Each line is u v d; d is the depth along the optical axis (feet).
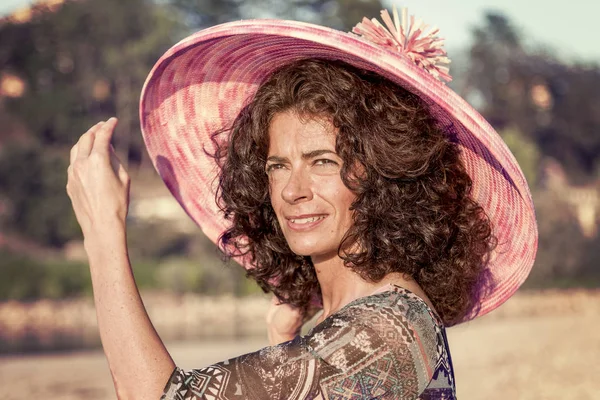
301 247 8.73
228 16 318.04
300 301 10.47
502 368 75.10
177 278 179.93
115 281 7.70
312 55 9.11
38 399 63.87
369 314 7.72
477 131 8.37
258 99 8.98
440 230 8.85
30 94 272.92
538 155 292.81
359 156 8.48
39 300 168.66
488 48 338.95
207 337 131.75
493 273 10.28
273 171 9.02
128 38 292.61
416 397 7.66
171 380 7.36
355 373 7.46
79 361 92.43
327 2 312.09
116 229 7.90
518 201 9.66
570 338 108.78
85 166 8.04
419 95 8.90
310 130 8.62
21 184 216.95
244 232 10.23
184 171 11.05
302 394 7.40
